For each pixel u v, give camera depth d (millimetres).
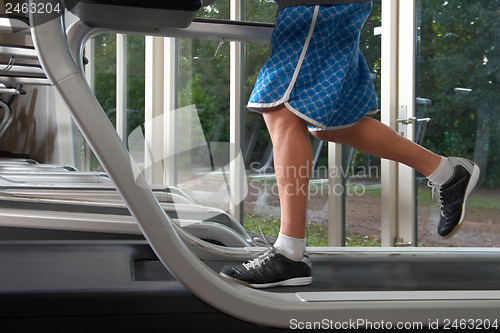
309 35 1207
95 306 925
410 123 2664
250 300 976
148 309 944
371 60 2836
